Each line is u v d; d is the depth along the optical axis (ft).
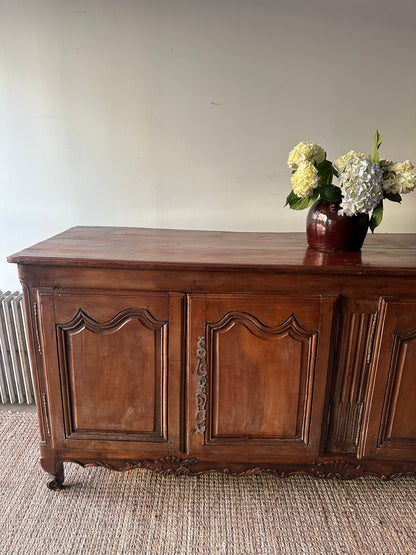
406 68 5.05
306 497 4.46
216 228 5.69
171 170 5.46
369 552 3.80
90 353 4.02
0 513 4.16
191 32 4.97
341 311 3.86
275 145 5.35
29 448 5.08
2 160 5.47
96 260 3.71
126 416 4.21
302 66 5.06
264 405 4.11
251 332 3.89
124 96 5.19
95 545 3.82
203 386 4.05
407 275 3.69
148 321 3.91
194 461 4.33
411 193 5.51
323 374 3.98
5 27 4.98
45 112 5.27
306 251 4.32
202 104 5.21
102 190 5.56
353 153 4.17
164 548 3.81
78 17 4.94
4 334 5.58
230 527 4.05
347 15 4.90
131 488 4.53
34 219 5.71
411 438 4.21
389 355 3.93
